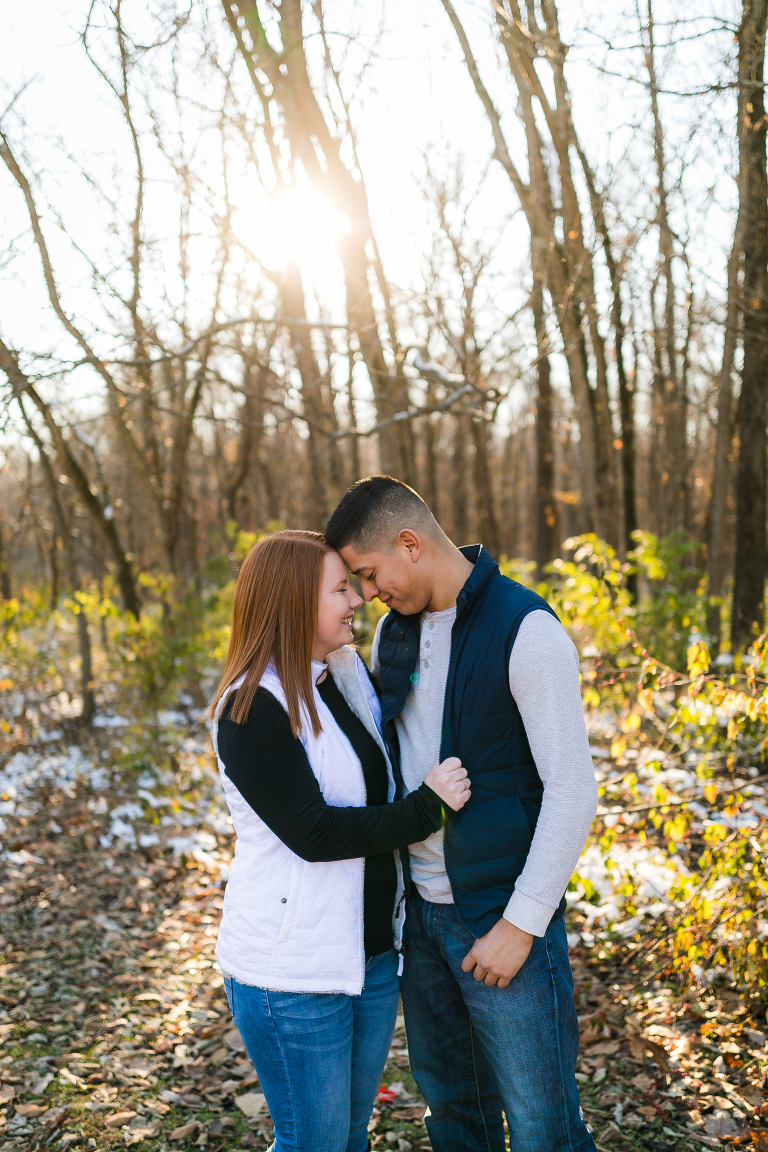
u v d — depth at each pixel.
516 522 23.88
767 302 5.09
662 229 4.54
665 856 2.94
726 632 6.74
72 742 6.64
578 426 5.50
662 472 10.65
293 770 1.57
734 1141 2.08
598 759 4.47
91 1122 2.31
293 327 5.23
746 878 2.68
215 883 4.10
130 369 4.86
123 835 4.54
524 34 3.53
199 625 7.12
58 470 9.55
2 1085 2.48
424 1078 1.93
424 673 1.83
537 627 1.63
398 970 1.83
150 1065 2.60
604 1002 2.74
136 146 4.27
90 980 3.18
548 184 4.36
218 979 3.18
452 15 3.72
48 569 16.42
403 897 1.83
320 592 1.70
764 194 4.57
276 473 19.39
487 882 1.67
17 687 7.57
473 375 4.30
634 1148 2.10
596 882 3.04
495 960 1.60
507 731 1.68
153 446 7.49
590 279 4.39
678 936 2.52
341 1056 1.66
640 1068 2.42
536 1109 1.68
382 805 1.62
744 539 5.86
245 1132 2.29
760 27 3.54
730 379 5.42
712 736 3.27
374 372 4.25
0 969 3.27
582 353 5.30
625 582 6.59
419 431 15.69
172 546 7.46
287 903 1.61
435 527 1.80
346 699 1.83
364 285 4.19
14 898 3.94
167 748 5.60
